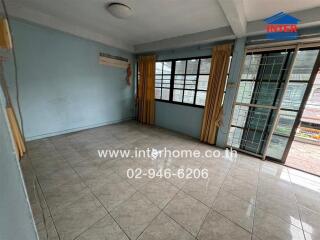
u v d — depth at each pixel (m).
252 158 2.95
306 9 2.03
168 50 4.04
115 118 4.77
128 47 4.27
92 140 3.38
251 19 2.39
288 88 2.61
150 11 2.36
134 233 1.39
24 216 0.48
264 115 2.87
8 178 0.41
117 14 2.29
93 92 4.00
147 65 4.49
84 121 3.99
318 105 3.86
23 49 2.74
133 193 1.88
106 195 1.82
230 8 1.79
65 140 3.29
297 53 2.36
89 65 3.76
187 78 3.92
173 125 4.38
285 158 2.75
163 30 3.12
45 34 2.95
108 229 1.42
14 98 2.77
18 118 2.88
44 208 1.60
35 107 3.08
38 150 2.79
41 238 1.31
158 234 1.40
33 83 2.97
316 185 2.22
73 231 1.38
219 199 1.86
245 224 1.54
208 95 3.36
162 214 1.61
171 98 4.36
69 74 3.46
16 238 0.45
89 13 2.56
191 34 3.20
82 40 3.51
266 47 2.61
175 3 2.11
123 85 4.72
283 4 1.94
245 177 2.34
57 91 3.34
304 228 1.54
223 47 3.01
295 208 1.79
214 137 3.42
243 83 3.01
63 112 3.53
